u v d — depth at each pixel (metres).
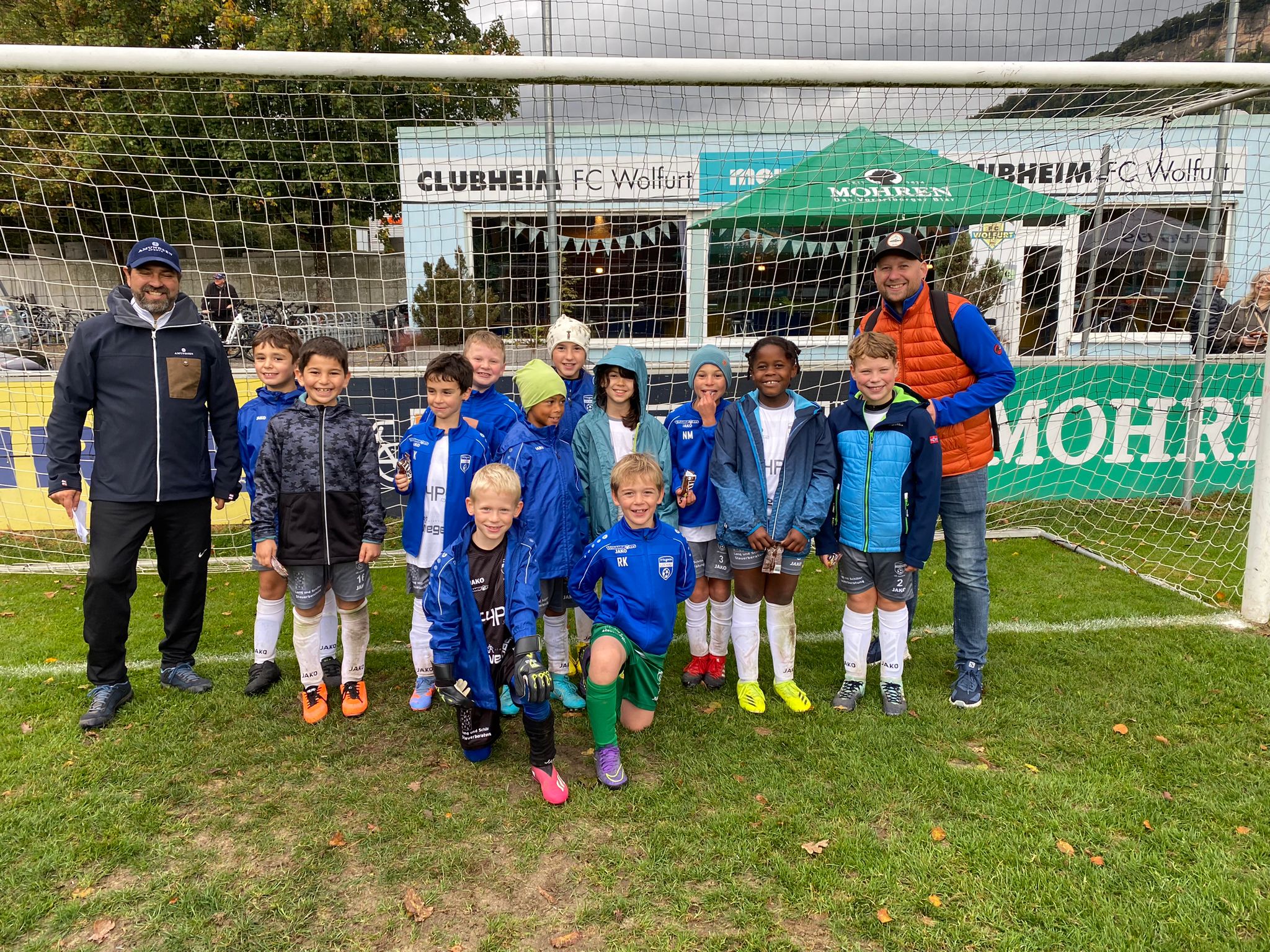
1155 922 1.71
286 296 7.09
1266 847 1.97
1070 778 2.32
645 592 2.39
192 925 1.73
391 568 4.83
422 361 5.68
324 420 2.72
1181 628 3.58
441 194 6.09
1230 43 5.56
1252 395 5.78
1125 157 6.36
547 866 1.95
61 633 3.65
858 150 5.29
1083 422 5.81
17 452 5.16
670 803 2.22
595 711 2.30
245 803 2.24
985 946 1.65
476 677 2.35
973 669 2.88
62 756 2.48
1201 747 2.50
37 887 1.86
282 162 5.27
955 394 2.82
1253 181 6.37
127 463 2.75
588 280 6.31
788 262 6.44
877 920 1.73
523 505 2.66
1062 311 6.59
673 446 3.09
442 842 2.05
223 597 4.27
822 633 3.69
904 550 2.71
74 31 12.66
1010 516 5.74
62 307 5.52
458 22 12.76
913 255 2.83
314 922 1.76
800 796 2.24
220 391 2.99
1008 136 5.95
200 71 3.16
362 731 2.69
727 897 1.82
